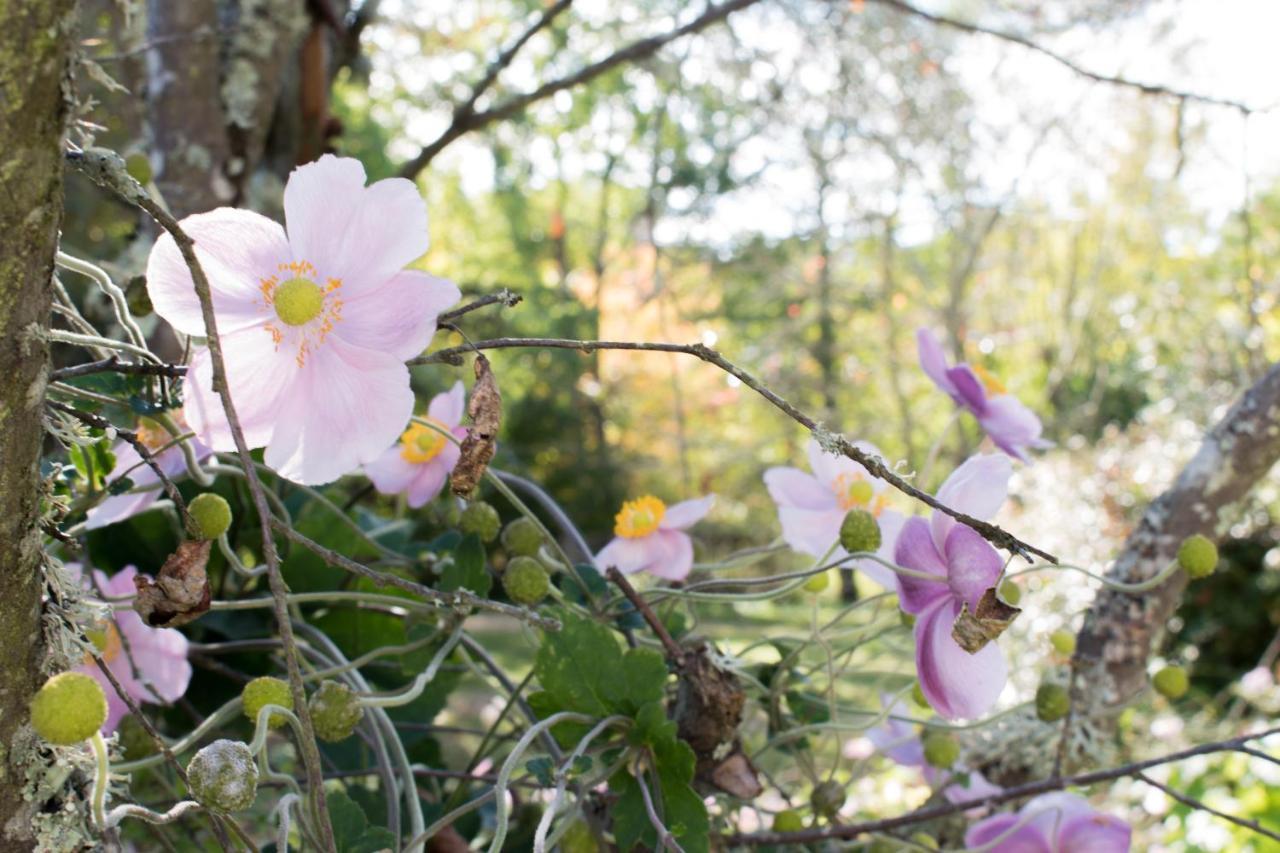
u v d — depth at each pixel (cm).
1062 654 60
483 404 33
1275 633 288
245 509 51
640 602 43
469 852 47
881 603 58
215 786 29
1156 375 333
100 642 40
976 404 51
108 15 72
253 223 34
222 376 29
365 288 34
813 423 32
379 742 41
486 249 529
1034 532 230
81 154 28
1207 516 58
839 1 130
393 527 54
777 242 374
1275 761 42
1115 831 48
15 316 26
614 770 40
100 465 38
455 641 42
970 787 54
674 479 428
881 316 391
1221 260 330
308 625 47
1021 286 393
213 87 68
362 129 350
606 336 449
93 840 30
